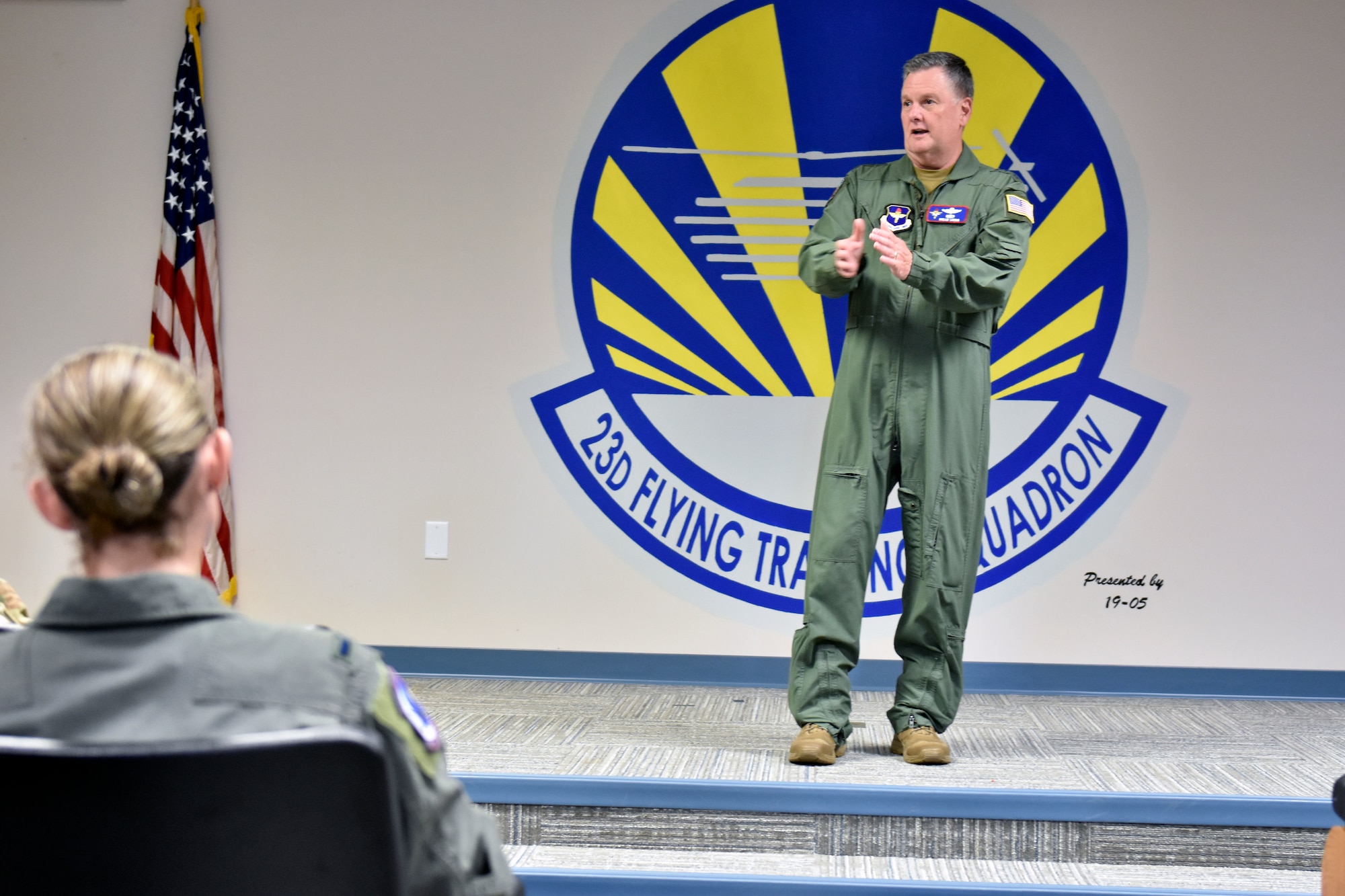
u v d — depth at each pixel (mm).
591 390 3744
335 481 3805
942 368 2723
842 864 2400
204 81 3795
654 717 3211
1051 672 3646
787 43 3668
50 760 831
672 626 3734
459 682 3707
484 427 3771
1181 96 3596
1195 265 3607
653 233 3725
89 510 967
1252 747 2910
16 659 940
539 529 3764
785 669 3699
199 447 1017
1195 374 3609
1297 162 3576
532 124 3738
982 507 2791
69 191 3838
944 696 2771
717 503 3719
